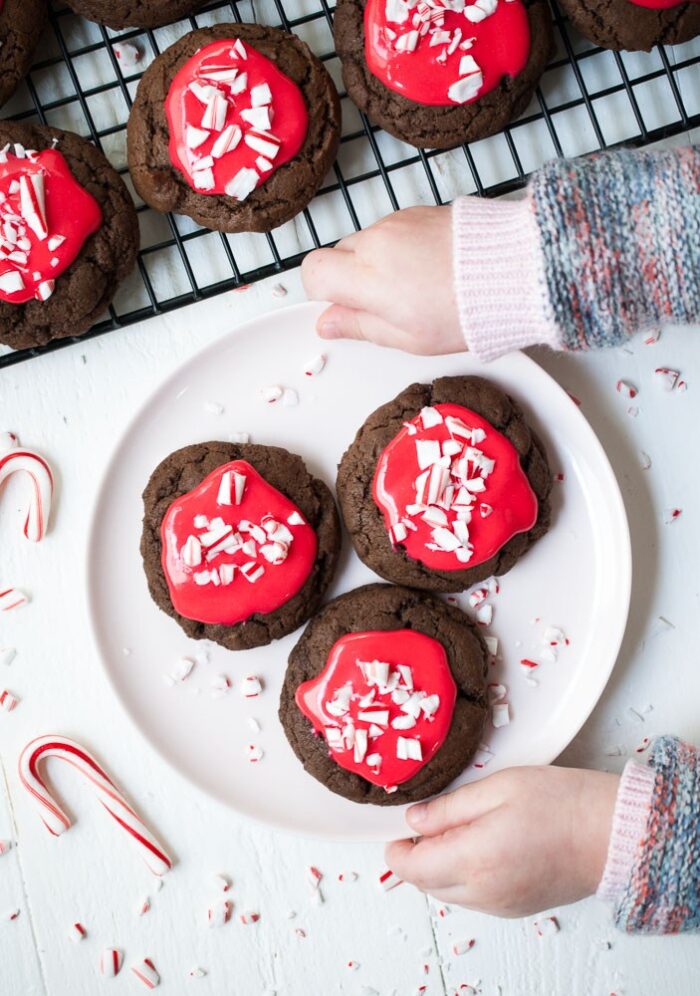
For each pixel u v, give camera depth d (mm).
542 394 541
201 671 551
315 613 546
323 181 547
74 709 569
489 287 465
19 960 575
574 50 556
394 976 576
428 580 534
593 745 568
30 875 574
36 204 516
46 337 538
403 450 525
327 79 530
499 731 548
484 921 575
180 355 564
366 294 481
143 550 541
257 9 555
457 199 478
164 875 573
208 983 576
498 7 517
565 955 574
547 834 494
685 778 478
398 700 522
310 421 551
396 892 574
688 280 452
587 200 454
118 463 544
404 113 530
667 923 477
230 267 561
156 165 529
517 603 550
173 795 571
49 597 568
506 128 546
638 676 567
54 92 557
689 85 560
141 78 534
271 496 530
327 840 537
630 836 476
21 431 563
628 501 565
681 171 453
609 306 455
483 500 521
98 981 576
